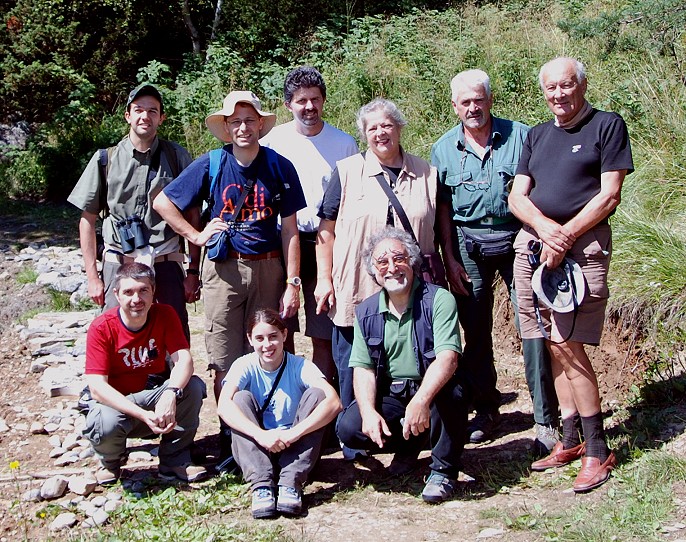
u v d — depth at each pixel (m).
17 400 5.70
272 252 4.40
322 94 4.73
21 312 7.76
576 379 3.97
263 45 16.92
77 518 3.97
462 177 4.52
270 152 4.37
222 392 4.10
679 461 3.89
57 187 13.20
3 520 3.99
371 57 12.30
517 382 5.55
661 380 4.78
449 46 11.87
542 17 12.39
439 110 10.50
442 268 4.33
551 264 3.91
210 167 4.33
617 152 3.85
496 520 3.72
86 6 15.90
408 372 4.03
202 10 18.12
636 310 5.17
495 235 4.52
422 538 3.61
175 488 4.19
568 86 3.88
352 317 4.30
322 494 4.15
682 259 5.30
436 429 3.97
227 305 4.38
